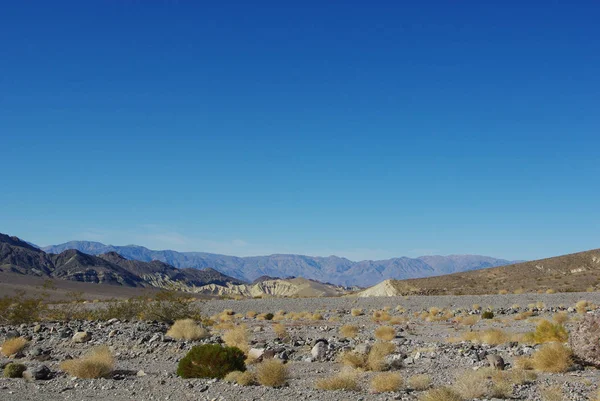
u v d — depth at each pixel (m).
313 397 13.59
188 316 34.72
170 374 17.41
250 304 53.66
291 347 23.67
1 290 96.06
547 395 12.65
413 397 13.29
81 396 14.33
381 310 46.81
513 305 45.12
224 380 16.08
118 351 23.53
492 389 13.24
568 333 22.34
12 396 14.30
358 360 18.16
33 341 26.41
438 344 23.45
